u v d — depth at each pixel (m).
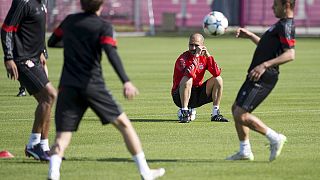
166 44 113.19
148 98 52.94
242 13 147.88
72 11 141.62
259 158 31.23
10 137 36.84
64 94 25.88
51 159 25.89
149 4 146.75
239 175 27.95
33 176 27.88
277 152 29.64
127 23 148.50
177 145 34.53
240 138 30.55
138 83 62.47
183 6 153.12
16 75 29.95
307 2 149.38
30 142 30.64
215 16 35.88
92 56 25.73
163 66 78.56
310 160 30.83
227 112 45.94
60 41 27.28
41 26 30.67
